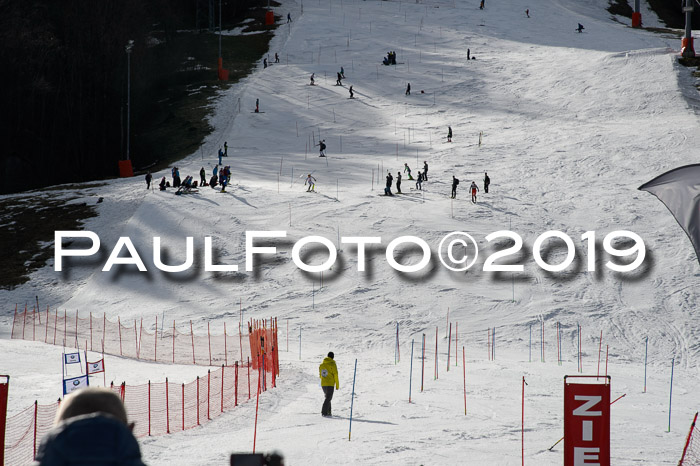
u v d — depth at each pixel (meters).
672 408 31.27
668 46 155.38
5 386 15.28
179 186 88.50
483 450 21.55
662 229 71.31
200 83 154.00
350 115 130.12
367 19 190.62
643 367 46.44
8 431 24.14
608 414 14.99
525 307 58.75
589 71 137.25
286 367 42.72
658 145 96.44
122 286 67.44
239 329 56.50
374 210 79.00
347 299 61.53
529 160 96.56
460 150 104.81
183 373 39.41
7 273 72.62
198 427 25.78
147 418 27.39
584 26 182.50
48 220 83.69
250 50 174.25
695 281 61.47
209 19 191.00
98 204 87.25
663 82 125.50
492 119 120.44
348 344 52.38
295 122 128.62
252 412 28.55
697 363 48.22
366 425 25.77
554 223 73.62
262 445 22.39
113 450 4.00
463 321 56.75
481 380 37.97
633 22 187.38
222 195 85.50
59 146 131.75
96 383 35.06
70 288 69.06
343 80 148.50
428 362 45.88
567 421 15.10
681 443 22.81
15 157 125.50
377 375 39.62
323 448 21.83
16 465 19.97
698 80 126.25
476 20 186.25
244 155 112.81
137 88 142.12
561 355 49.81
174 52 165.25
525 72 144.00
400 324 56.59
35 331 56.75
